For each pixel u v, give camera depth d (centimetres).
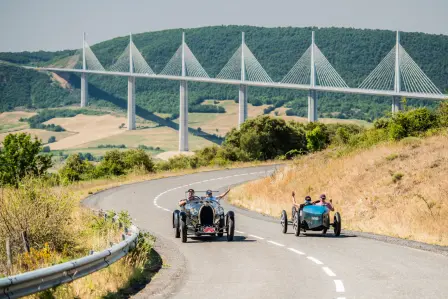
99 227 2095
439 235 2100
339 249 1808
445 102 4444
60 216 1727
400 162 3441
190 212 2094
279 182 4197
